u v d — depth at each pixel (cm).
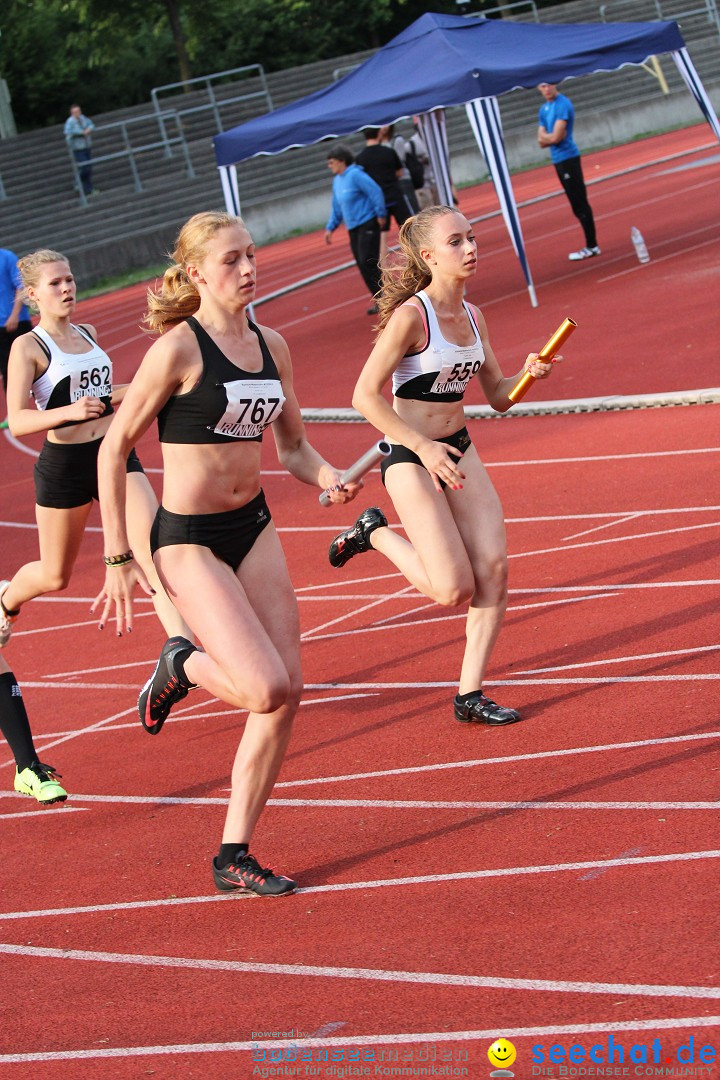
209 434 1157
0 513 3444
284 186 9762
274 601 1214
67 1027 1060
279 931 1158
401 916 1134
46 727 1911
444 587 1475
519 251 4266
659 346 3459
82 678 2105
